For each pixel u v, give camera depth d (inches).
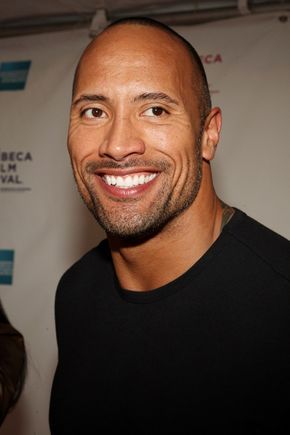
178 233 37.4
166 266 38.6
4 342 53.3
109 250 46.7
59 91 79.8
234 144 70.2
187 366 35.7
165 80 34.4
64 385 42.4
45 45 81.0
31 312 78.6
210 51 72.1
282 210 67.9
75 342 44.1
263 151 69.2
